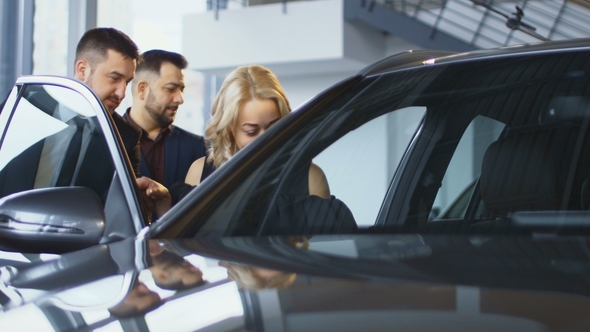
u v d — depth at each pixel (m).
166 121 2.83
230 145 2.07
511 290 0.65
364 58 9.89
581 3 8.61
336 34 9.47
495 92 1.30
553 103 1.23
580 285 0.67
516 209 1.10
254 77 2.02
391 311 0.61
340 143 1.34
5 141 1.79
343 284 0.70
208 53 10.33
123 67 2.53
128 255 0.98
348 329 0.58
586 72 1.27
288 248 0.97
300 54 9.71
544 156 1.16
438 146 1.28
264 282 0.74
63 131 1.69
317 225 1.17
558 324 0.56
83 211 1.20
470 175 1.21
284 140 1.38
